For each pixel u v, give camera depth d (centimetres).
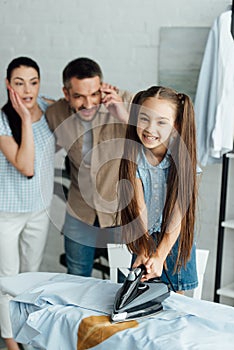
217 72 354
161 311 204
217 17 366
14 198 382
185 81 391
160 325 193
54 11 435
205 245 401
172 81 395
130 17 408
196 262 264
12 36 454
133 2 406
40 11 441
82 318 197
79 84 370
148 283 209
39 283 235
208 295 404
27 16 446
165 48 396
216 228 396
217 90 353
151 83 406
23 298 217
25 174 378
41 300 213
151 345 180
